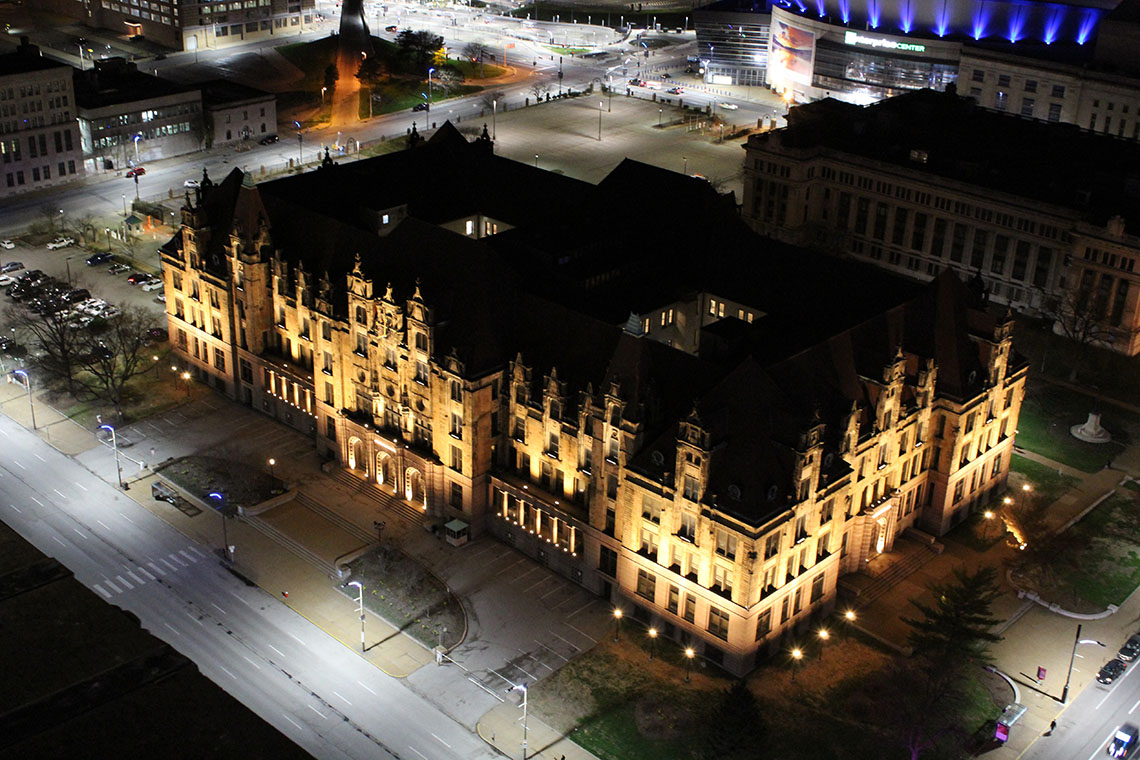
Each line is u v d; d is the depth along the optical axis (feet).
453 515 482.28
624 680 407.64
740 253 537.65
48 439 537.65
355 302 483.10
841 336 435.53
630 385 408.87
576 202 601.21
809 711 393.50
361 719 387.75
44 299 607.37
